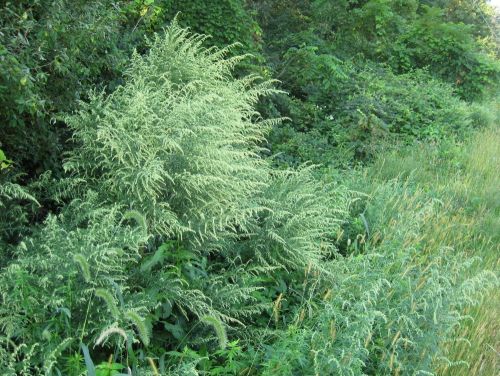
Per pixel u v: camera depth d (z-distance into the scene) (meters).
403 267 3.62
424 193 5.53
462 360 3.07
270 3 9.47
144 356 2.64
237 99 4.32
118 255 2.72
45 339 2.36
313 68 7.88
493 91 12.29
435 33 11.34
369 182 5.57
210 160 3.21
